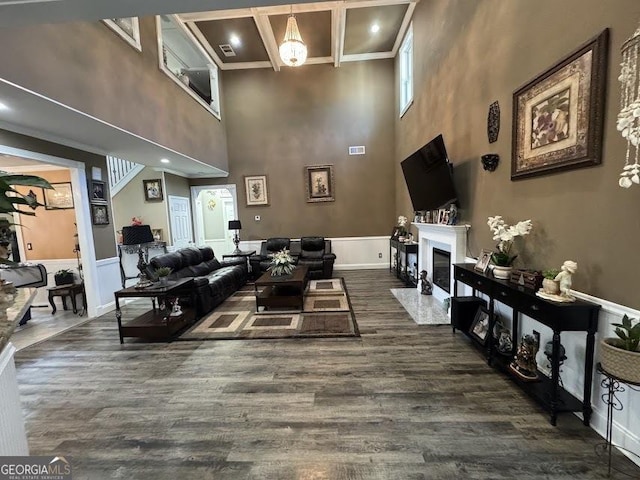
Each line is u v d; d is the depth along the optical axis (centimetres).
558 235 217
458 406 213
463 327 319
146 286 357
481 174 326
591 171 187
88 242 433
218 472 166
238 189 751
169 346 327
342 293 517
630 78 153
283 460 172
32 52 246
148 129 412
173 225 697
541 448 175
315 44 639
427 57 480
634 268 162
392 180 731
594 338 184
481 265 295
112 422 209
